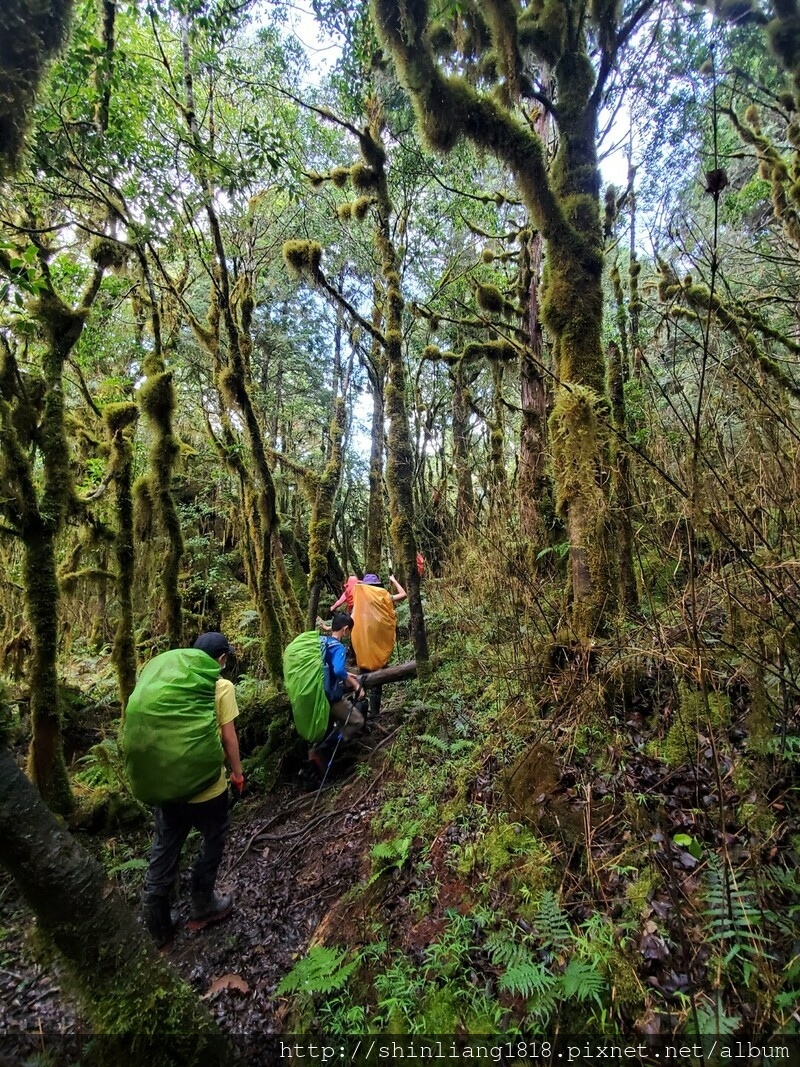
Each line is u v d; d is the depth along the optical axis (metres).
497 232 9.55
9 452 4.00
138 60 4.94
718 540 2.60
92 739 5.84
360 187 5.68
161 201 4.68
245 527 7.02
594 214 3.86
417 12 3.62
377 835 3.80
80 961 1.68
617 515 3.41
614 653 3.20
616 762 2.93
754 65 5.72
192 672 3.47
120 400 6.46
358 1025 2.36
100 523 4.93
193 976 3.22
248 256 7.19
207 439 9.12
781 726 2.40
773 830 2.20
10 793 1.62
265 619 6.03
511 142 3.75
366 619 5.90
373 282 8.72
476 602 5.45
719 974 1.75
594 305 3.75
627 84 5.75
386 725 5.57
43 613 4.17
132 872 4.16
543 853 2.68
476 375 9.96
